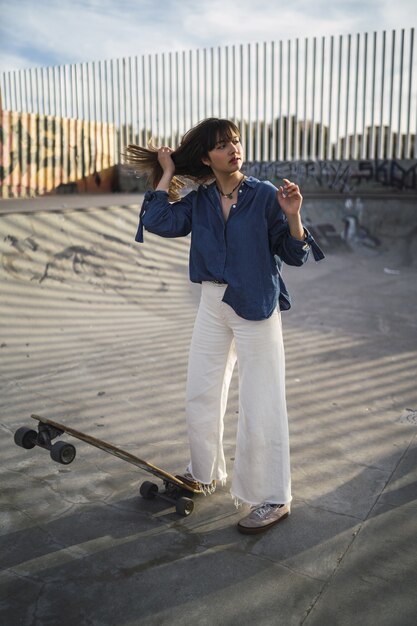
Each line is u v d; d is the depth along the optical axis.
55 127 11.84
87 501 2.70
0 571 2.20
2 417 3.62
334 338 5.48
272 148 11.45
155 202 2.51
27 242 6.03
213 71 11.85
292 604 2.01
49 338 5.27
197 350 2.58
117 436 3.38
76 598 2.06
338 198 10.25
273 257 2.41
